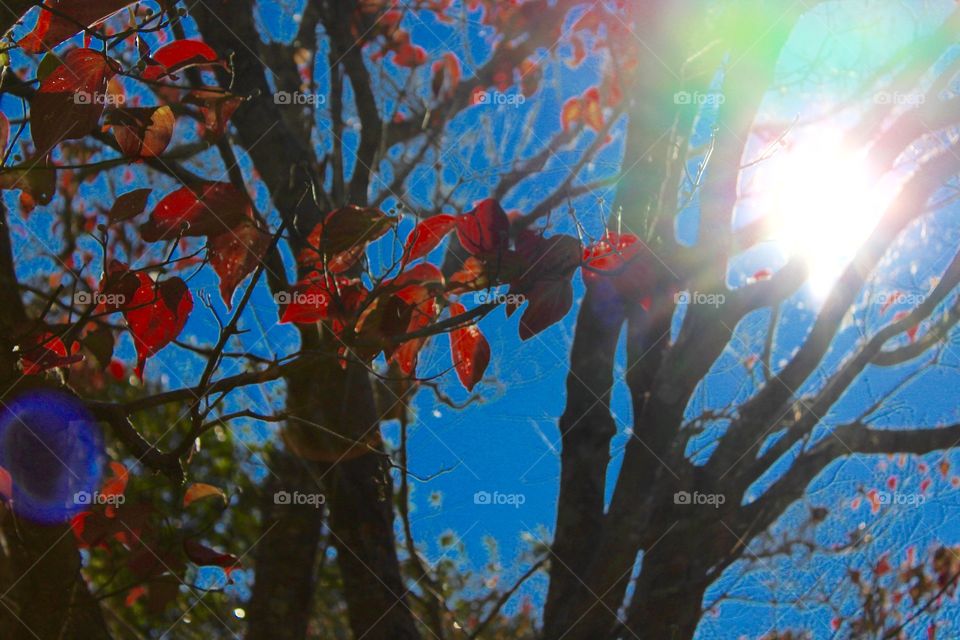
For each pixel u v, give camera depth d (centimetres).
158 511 338
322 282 339
